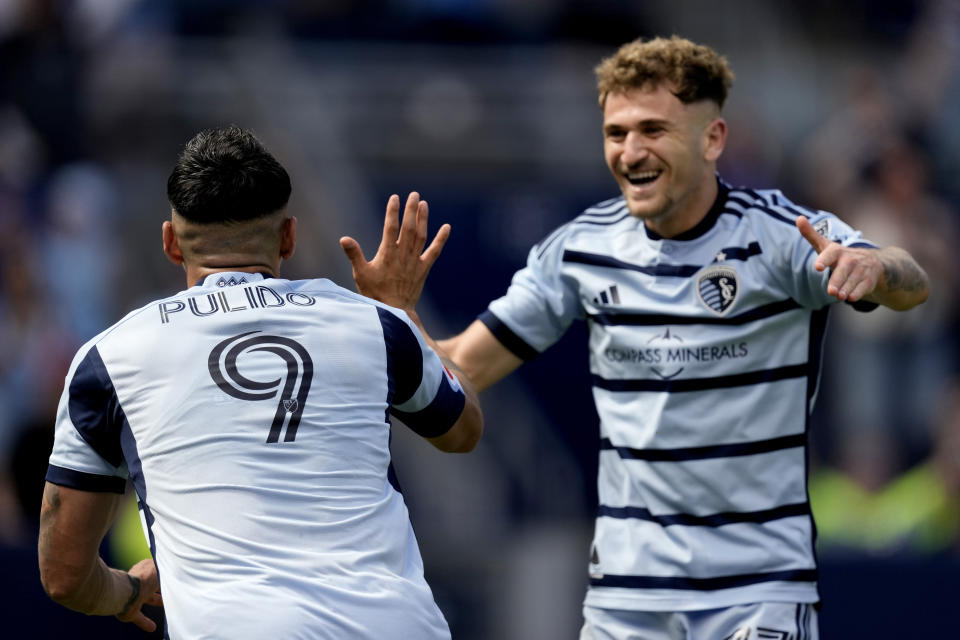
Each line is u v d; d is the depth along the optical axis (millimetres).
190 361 10109
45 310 31375
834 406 31375
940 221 33500
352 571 9742
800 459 12586
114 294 33438
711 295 12562
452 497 32969
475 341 13609
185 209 10555
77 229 33438
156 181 35844
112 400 10133
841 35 43031
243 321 10305
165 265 34438
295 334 10328
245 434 9898
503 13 39875
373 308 10742
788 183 36188
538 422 33000
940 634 22234
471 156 37469
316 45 38781
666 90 12430
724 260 12578
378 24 39156
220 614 9406
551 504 32750
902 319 31141
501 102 38250
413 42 39094
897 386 31203
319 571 9648
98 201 34438
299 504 9805
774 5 42969
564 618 30234
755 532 12461
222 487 9773
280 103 37500
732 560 12414
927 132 36500
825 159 35312
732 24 42469
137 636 21812
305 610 9469
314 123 37250
